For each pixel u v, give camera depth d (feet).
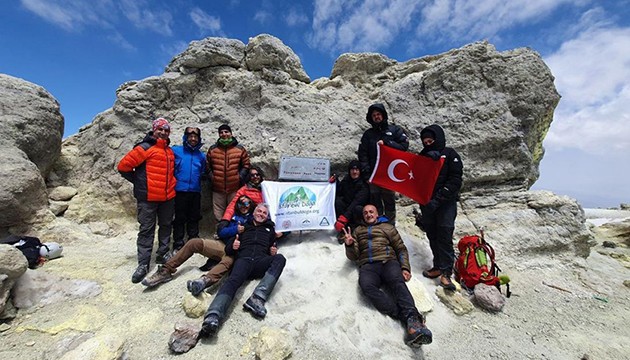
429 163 14.90
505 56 21.80
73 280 12.59
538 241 17.67
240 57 23.89
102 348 8.52
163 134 15.05
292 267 13.71
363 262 13.08
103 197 20.15
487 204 19.65
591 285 16.05
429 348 10.56
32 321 10.37
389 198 17.79
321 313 11.16
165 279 12.84
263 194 16.42
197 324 10.32
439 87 22.09
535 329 12.19
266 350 9.05
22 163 16.35
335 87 25.50
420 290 12.78
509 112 20.59
